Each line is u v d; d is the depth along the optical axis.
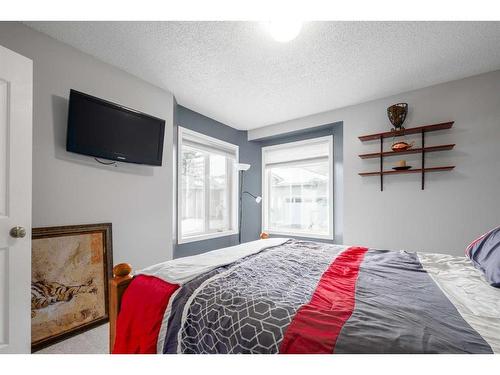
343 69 2.16
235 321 0.81
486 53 1.92
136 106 2.30
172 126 2.64
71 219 1.84
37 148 1.69
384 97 2.72
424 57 1.97
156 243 2.47
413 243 2.51
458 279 1.19
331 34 1.69
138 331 1.01
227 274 1.16
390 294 0.99
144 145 2.24
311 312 0.80
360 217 2.82
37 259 1.64
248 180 3.99
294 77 2.30
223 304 0.90
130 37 1.76
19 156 1.38
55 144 1.77
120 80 2.17
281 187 3.88
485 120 2.20
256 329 0.76
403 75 2.25
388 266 1.40
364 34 1.69
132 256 2.25
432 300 0.94
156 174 2.49
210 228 3.57
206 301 0.94
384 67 2.12
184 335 0.89
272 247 1.88
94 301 1.90
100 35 1.74
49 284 1.68
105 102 1.95
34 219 1.66
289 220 3.79
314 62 2.05
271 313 0.81
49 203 1.73
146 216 2.39
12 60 1.37
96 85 2.01
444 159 2.37
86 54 1.95
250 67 2.14
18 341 1.35
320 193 3.50
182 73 2.25
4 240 1.31
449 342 0.66
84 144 1.83
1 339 1.30
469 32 1.67
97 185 2.01
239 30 1.66
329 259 1.55
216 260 1.39
